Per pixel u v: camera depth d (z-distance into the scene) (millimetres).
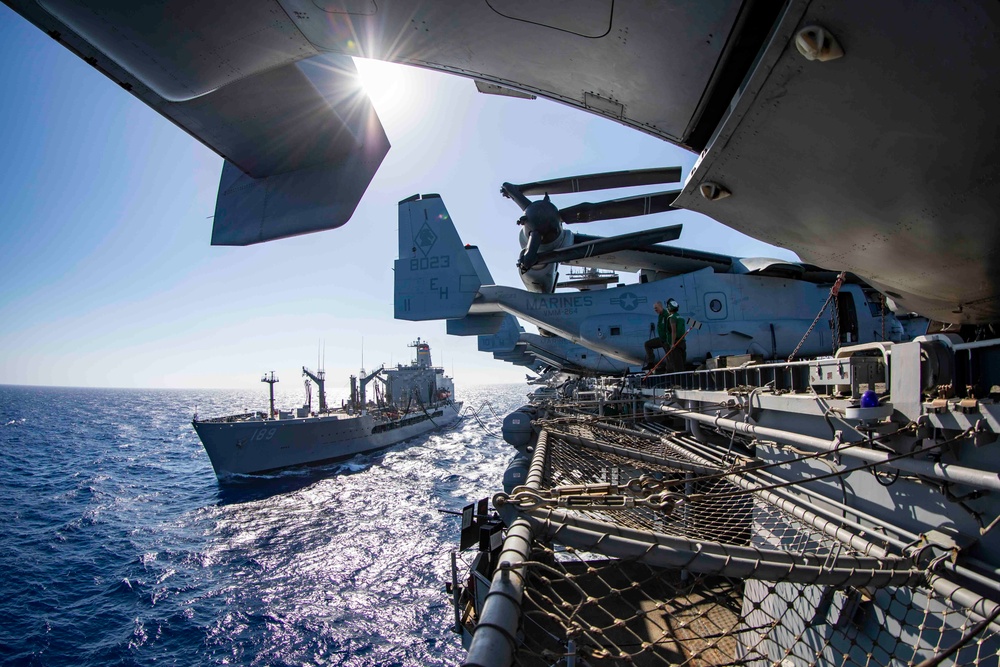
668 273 15461
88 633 14016
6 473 37438
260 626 14336
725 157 3572
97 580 17391
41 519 24875
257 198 6598
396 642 13578
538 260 13867
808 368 4465
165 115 5438
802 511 3814
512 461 10086
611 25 3248
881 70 2584
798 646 3799
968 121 2635
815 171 3359
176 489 30922
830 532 3438
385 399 54969
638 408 10070
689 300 14000
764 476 4789
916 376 3039
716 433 7137
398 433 46094
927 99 2621
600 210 12625
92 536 22078
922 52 2424
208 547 20578
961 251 3643
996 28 2186
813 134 3092
